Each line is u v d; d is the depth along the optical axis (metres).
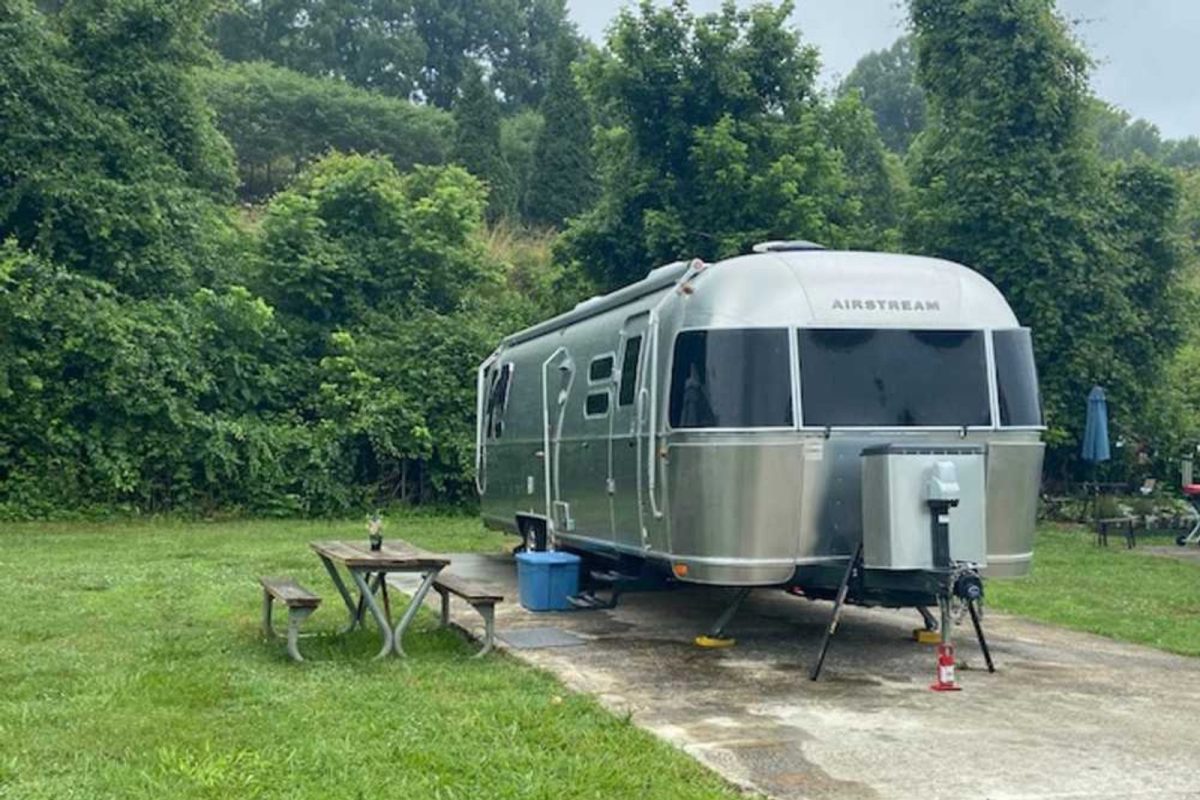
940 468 6.88
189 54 21.59
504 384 13.20
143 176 20.08
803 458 7.36
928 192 20.08
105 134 19.72
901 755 5.40
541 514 11.62
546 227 35.53
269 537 15.98
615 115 19.61
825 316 7.52
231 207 22.91
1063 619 9.89
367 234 22.58
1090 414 17.52
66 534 16.05
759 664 7.61
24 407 17.80
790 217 18.14
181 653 7.57
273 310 20.78
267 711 6.05
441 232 23.11
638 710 6.27
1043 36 19.58
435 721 5.85
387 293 22.36
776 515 7.36
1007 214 19.23
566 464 10.58
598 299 10.29
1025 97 19.64
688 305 7.76
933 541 6.88
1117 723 6.10
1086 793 4.85
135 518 18.16
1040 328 19.33
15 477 17.75
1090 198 20.12
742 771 5.13
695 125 19.08
